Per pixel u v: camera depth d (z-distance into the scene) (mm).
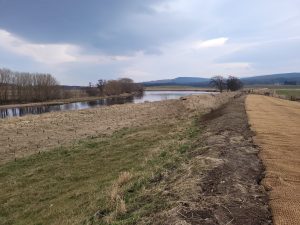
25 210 10125
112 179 12055
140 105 53188
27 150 18297
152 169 11047
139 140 19219
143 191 8539
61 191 11609
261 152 11125
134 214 6957
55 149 18094
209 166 9047
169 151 14008
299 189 7559
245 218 6086
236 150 11242
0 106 76500
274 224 5906
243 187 7609
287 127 17344
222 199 6832
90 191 10867
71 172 13727
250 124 17969
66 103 89000
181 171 9438
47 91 102125
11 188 12211
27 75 102062
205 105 37594
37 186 12242
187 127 21562
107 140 19797
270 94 73812
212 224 5754
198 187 7555
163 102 58344
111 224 6832
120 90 143500
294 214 6230
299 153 11109
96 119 33188
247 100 43938
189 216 6043
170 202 6914
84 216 8398
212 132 15812
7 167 14945
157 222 6070
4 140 21266
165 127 23875
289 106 36938
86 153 16734
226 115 22375
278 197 7043
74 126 27719
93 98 109500
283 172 8883
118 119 32625
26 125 28453
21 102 94250
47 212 9742
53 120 32531
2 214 10070
